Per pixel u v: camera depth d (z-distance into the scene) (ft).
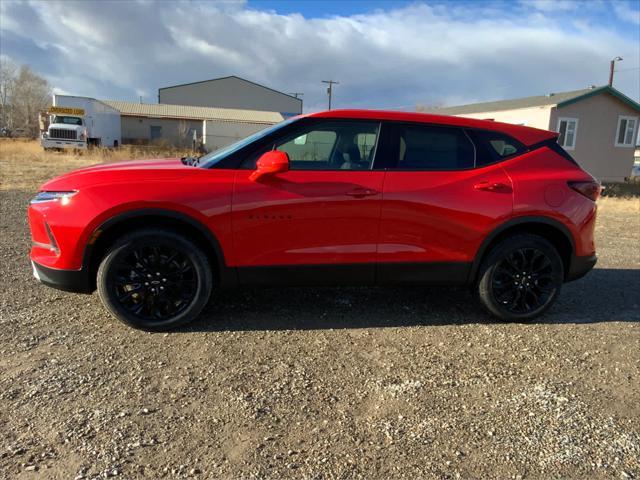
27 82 253.03
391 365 11.04
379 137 13.03
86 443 7.89
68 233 11.66
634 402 9.83
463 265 13.37
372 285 13.30
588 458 8.00
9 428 8.20
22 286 15.35
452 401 9.61
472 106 118.83
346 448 8.05
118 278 11.99
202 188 11.98
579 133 92.63
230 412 8.94
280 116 197.57
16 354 10.87
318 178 12.42
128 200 11.63
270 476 7.33
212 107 218.18
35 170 57.62
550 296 13.92
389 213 12.70
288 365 10.84
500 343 12.53
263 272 12.52
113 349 11.32
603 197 65.21
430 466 7.68
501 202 13.23
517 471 7.64
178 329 12.55
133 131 171.22
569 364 11.46
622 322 14.37
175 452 7.79
